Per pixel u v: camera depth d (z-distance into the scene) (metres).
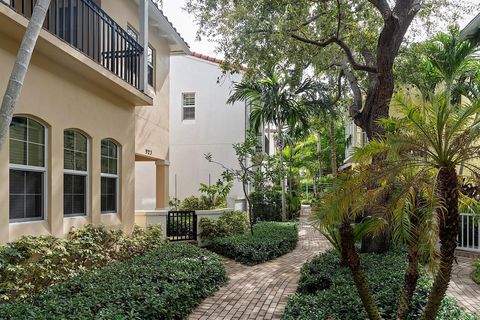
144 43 9.57
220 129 17.22
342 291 5.55
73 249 6.68
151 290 5.27
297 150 27.41
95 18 8.70
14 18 5.36
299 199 22.41
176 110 17.47
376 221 4.62
